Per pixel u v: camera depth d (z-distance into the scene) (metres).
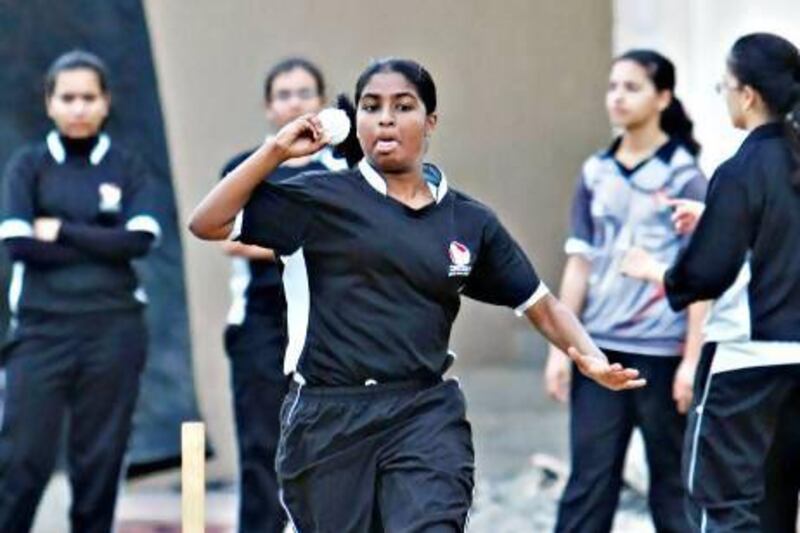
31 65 22.14
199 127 24.34
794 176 13.86
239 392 17.00
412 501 11.70
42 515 20.66
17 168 17.31
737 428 14.06
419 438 11.85
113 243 17.16
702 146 19.30
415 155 11.94
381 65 12.00
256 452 16.92
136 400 17.61
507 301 12.41
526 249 29.34
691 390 15.84
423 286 11.85
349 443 11.91
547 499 21.48
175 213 22.64
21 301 17.31
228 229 11.76
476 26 28.72
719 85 14.57
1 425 17.61
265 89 17.42
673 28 21.39
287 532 19.20
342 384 11.90
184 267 22.64
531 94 29.02
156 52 23.77
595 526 16.30
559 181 29.20
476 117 29.03
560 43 28.89
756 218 13.91
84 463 17.45
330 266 11.86
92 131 17.41
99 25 22.39
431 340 11.94
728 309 14.10
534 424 25.97
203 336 23.19
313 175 12.00
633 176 16.30
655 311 16.12
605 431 16.23
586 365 12.45
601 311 16.31
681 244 16.23
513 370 29.45
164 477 22.39
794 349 13.95
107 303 17.31
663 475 16.31
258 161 11.58
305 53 26.36
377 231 11.79
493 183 29.20
